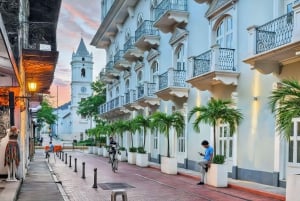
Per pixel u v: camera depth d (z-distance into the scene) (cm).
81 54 8612
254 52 1367
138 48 2941
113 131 3250
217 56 1631
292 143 1345
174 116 2020
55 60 1468
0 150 1377
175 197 1229
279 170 1372
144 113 2955
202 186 1477
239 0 1652
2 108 1386
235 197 1217
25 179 1576
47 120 7244
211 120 1497
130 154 2709
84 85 8594
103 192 1328
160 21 2275
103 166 2470
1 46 726
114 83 4122
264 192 1242
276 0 1401
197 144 2028
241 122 1608
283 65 1361
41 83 1947
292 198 983
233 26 1688
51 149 4031
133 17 3375
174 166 1958
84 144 6131
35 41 1633
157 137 2662
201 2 1909
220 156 1479
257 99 1509
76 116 8506
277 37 1305
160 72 2614
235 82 1641
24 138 1619
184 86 2155
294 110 946
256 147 1506
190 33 2120
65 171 2059
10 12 1188
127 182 1616
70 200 1155
